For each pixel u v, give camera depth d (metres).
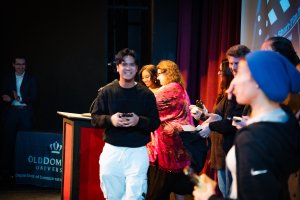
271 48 1.94
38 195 4.18
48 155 4.33
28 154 4.39
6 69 5.33
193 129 2.96
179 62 4.64
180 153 3.08
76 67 5.31
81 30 5.27
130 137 2.68
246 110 2.33
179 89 3.10
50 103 5.37
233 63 2.47
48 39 5.29
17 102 4.79
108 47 5.56
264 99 1.30
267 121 1.26
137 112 2.71
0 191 4.30
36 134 4.36
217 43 4.46
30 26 5.28
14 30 5.29
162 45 4.76
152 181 3.22
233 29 4.37
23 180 4.42
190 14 4.58
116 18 5.51
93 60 5.29
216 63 4.48
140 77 3.52
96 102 2.79
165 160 3.11
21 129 4.75
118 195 2.77
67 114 3.29
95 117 2.73
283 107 1.40
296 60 1.94
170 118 3.06
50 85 5.35
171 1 4.72
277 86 1.25
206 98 4.54
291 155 1.26
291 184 1.71
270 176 1.17
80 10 5.25
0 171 4.95
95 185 3.20
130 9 5.42
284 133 1.25
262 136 1.21
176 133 3.04
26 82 4.80
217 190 3.79
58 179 4.32
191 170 1.40
